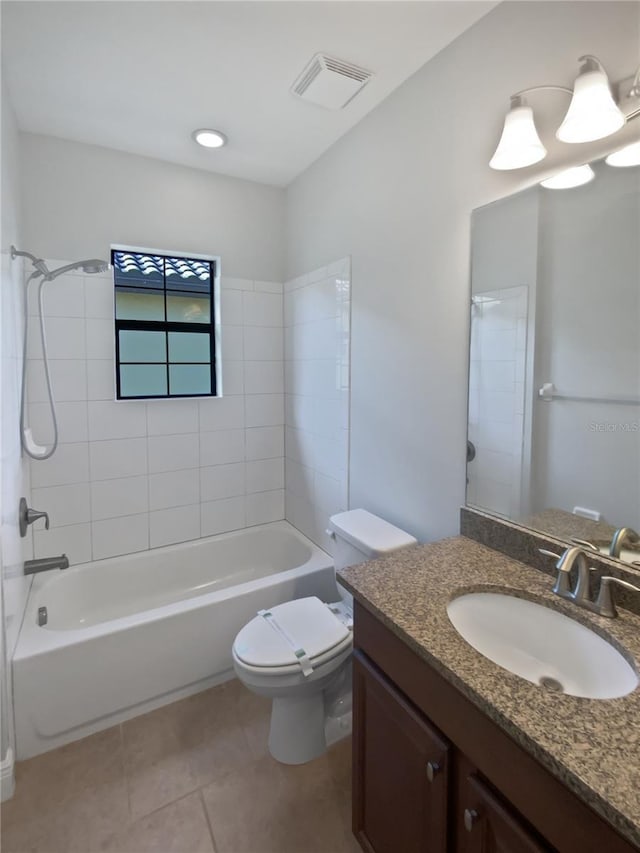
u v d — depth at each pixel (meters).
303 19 1.37
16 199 1.85
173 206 2.40
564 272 1.16
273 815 1.39
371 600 1.08
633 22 1.00
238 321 2.67
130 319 2.41
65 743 1.66
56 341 2.17
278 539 2.78
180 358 2.58
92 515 2.33
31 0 1.28
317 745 1.61
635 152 1.00
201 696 1.92
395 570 1.24
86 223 2.19
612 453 1.08
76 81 1.68
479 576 1.20
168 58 1.55
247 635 1.59
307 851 1.29
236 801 1.44
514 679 0.82
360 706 1.20
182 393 2.60
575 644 1.02
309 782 1.50
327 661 1.52
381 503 1.96
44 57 1.54
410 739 1.00
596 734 0.69
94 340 2.26
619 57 1.03
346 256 2.12
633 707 0.75
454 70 1.46
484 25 1.35
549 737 0.69
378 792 1.14
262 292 2.72
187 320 2.58
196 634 1.91
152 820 1.37
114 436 2.36
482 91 1.37
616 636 0.93
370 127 1.90
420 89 1.61
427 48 1.50
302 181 2.50
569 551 1.07
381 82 1.69
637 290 1.01
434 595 1.11
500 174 1.33
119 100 1.80
